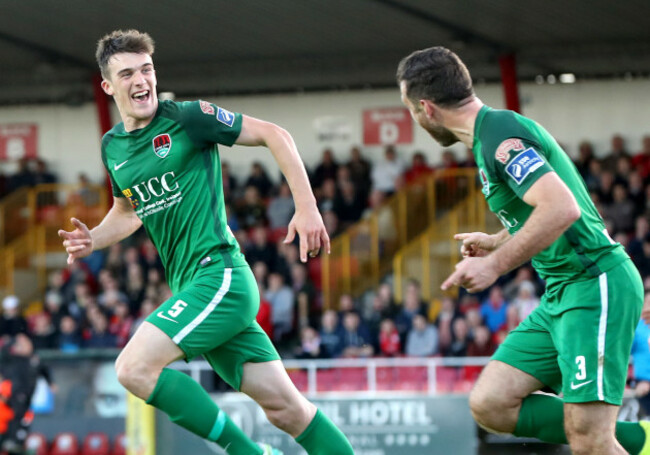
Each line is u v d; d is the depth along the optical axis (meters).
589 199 7.30
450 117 7.08
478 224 26.86
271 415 7.99
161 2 23.34
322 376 20.72
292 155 7.66
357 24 24.94
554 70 28.47
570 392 7.21
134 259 26.11
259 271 24.48
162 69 29.09
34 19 24.81
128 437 18.50
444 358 19.66
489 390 7.68
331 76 29.78
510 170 6.67
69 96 31.38
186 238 7.75
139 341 7.38
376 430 17.83
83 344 23.22
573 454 7.36
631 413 14.98
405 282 25.66
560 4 22.77
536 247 6.47
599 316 7.13
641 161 26.73
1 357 19.52
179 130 7.66
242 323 7.69
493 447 17.14
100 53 7.68
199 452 18.06
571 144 29.20
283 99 31.59
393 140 30.75
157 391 7.31
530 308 20.28
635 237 24.11
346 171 28.53
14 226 31.45
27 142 32.97
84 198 31.08
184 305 7.52
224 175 30.02
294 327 23.61
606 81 29.03
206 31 25.61
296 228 7.50
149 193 7.77
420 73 7.08
